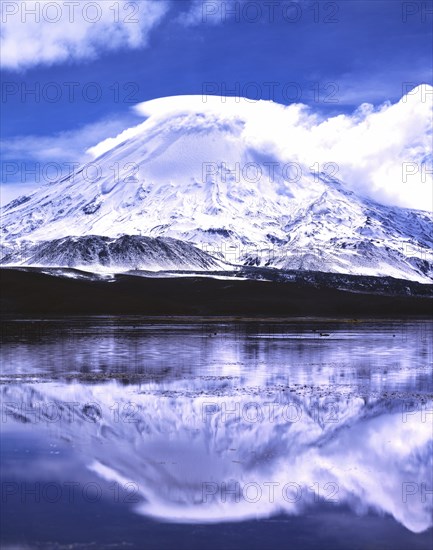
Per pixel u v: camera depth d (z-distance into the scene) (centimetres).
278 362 4122
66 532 1145
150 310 17438
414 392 2767
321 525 1184
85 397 2553
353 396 2638
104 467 1516
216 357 4447
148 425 1981
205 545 1095
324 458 1622
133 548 1080
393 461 1595
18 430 1892
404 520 1205
